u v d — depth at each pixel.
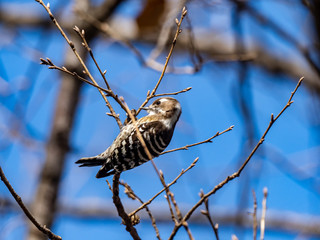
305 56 10.70
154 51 10.41
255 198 7.21
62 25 16.00
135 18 13.39
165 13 13.15
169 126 9.39
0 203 15.21
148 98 7.63
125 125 8.52
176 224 6.75
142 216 17.70
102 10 14.23
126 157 8.33
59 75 14.45
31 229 13.02
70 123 14.24
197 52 9.92
